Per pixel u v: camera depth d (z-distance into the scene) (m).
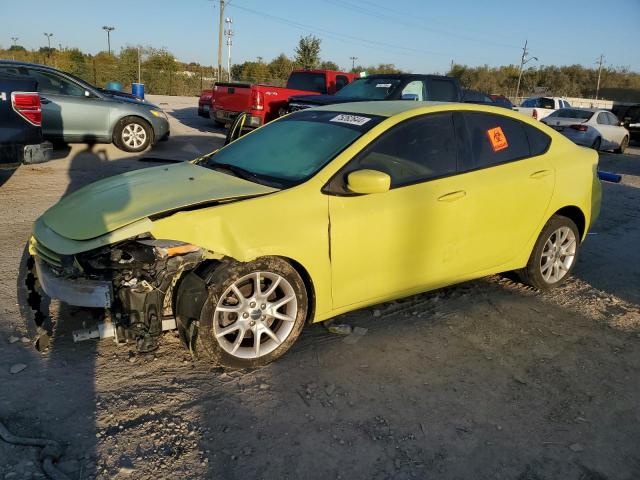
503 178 4.25
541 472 2.68
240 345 3.42
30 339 3.57
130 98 12.81
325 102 9.74
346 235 3.50
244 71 54.59
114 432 2.77
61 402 2.97
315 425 2.92
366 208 3.56
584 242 6.68
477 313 4.40
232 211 3.22
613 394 3.37
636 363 3.76
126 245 3.15
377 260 3.68
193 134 14.93
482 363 3.65
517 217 4.38
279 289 3.45
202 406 3.02
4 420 2.79
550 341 4.00
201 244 3.11
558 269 4.94
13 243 5.36
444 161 4.04
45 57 42.34
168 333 3.77
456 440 2.88
